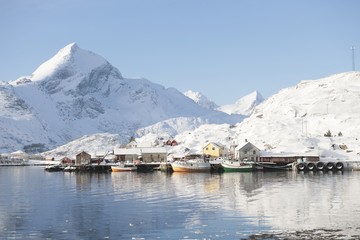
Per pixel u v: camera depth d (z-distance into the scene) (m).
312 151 180.62
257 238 52.81
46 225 61.78
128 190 97.56
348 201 76.88
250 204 74.75
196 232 56.25
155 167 177.00
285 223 59.84
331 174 140.25
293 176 131.88
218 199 81.00
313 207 71.12
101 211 71.00
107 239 54.62
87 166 180.12
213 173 150.62
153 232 57.03
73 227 60.44
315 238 52.31
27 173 180.00
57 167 193.88
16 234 57.31
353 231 55.31
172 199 82.06
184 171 158.25
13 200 84.62
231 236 54.03
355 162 161.88
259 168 163.62
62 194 93.19
